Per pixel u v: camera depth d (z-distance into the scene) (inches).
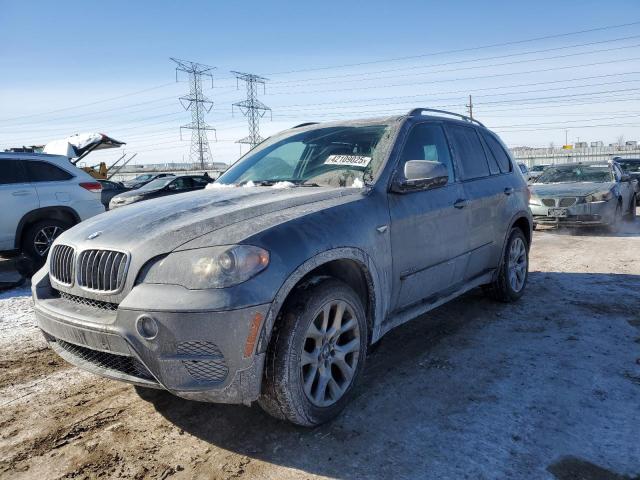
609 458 96.3
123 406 123.3
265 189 137.3
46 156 321.1
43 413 120.9
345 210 117.6
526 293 214.7
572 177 443.8
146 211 121.4
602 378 130.3
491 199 177.9
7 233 298.2
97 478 94.7
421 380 131.7
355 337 115.6
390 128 149.9
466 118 192.9
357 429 108.7
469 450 99.9
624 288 219.3
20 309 217.9
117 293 100.7
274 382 98.8
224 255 94.3
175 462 99.0
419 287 141.9
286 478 93.1
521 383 128.6
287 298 102.5
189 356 92.5
